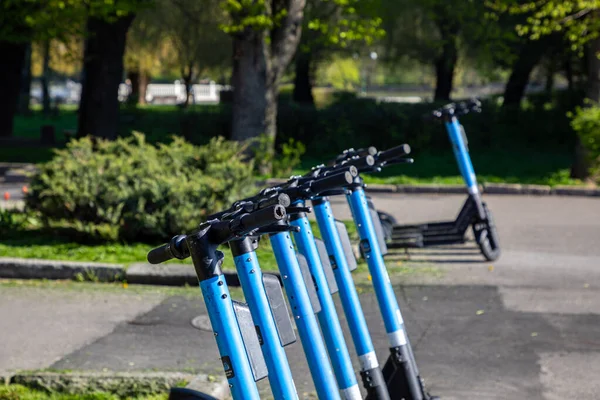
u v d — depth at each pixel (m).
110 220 13.61
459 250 14.65
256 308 4.46
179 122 34.50
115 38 31.67
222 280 4.21
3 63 39.88
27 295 11.12
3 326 9.67
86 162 14.29
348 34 24.59
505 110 36.59
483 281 12.35
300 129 33.25
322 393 5.24
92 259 12.44
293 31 24.75
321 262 5.79
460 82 72.88
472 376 8.16
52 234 14.23
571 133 36.50
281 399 4.47
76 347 8.92
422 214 19.38
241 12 23.48
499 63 39.62
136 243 13.73
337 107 33.94
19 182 24.91
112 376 7.48
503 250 14.78
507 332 9.67
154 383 7.43
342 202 20.39
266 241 13.89
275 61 24.66
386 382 6.55
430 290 11.79
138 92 66.12
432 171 27.97
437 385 7.89
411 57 41.69
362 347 6.09
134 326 9.77
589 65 24.03
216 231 4.17
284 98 48.00
